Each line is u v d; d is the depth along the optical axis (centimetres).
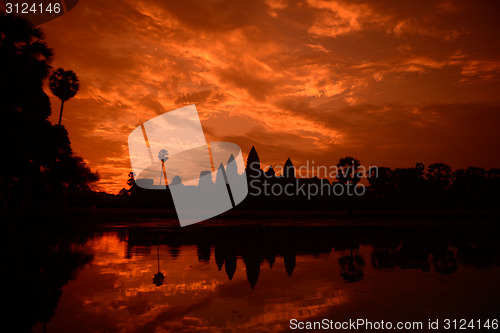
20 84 1542
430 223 2666
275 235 1727
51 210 2300
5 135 1538
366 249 1212
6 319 481
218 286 682
